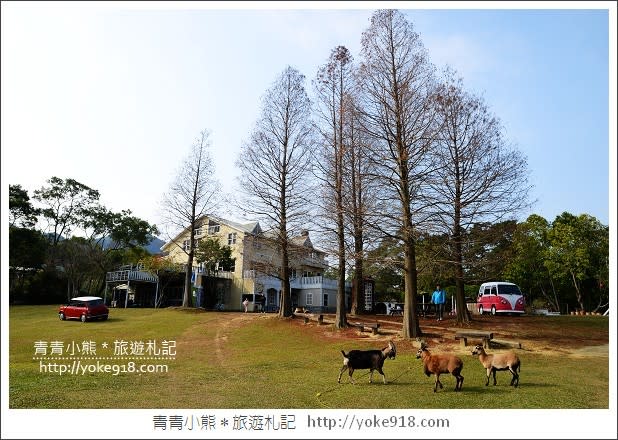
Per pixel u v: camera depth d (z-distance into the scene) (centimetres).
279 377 1217
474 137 2153
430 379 1125
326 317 2570
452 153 2194
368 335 1995
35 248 4075
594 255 3922
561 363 1384
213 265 3972
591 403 866
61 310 2744
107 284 3884
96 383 1155
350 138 2173
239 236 4159
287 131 2680
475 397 920
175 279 3950
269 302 4103
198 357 1667
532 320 2441
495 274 2320
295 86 2722
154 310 3222
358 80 1941
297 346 1859
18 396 987
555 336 1912
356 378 1164
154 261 3647
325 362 1481
